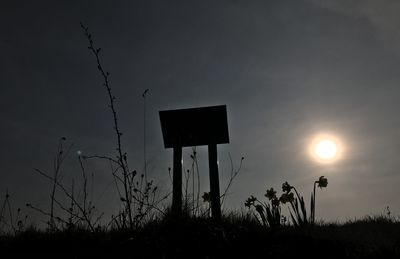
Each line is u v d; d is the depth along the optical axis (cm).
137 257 489
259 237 568
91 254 500
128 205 576
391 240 645
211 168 728
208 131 750
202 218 620
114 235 568
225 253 511
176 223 584
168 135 754
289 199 675
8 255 510
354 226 844
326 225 820
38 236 580
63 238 561
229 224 618
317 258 515
